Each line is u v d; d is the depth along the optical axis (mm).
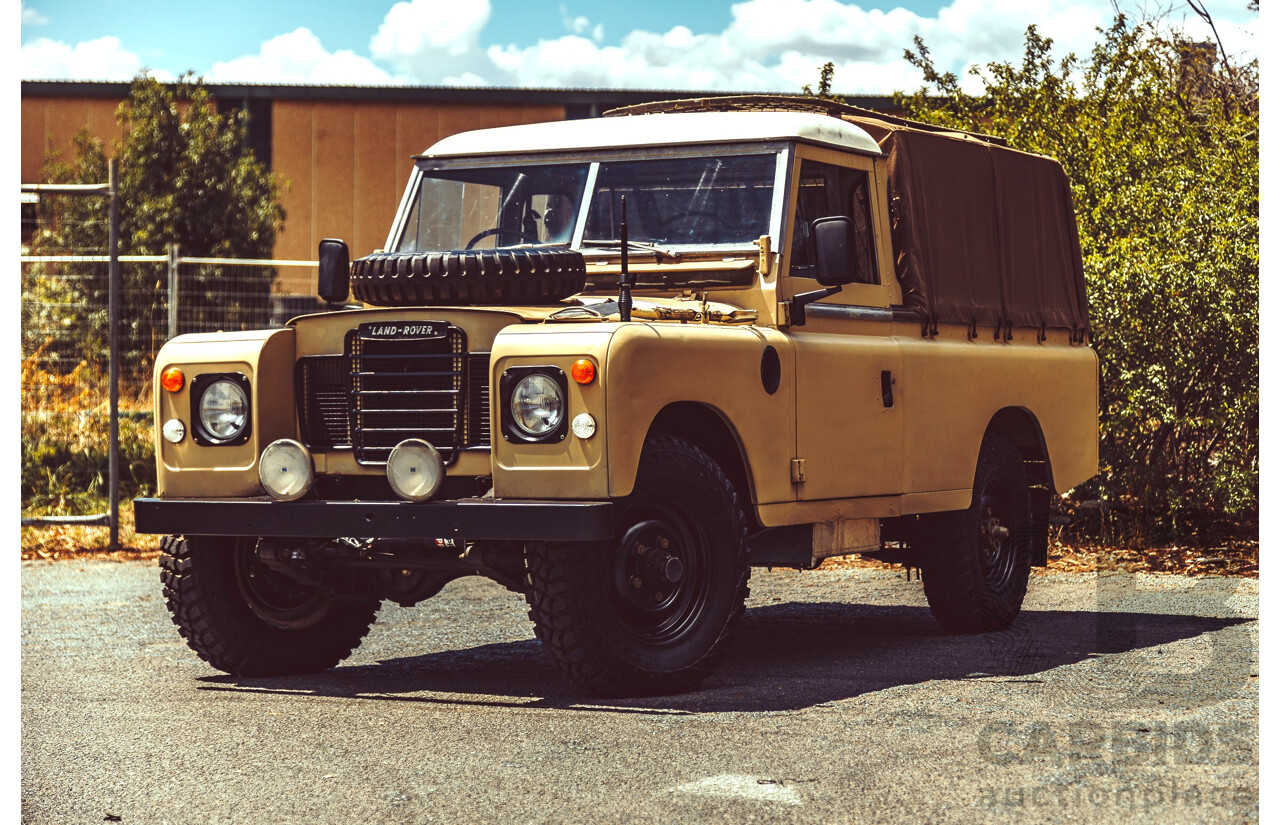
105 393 13906
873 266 7531
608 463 5684
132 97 24531
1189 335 10891
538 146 7367
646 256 6953
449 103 30328
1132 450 11188
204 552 6723
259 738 5441
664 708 5895
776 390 6520
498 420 5836
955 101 13453
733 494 6316
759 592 9938
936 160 8000
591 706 5953
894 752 5094
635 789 4648
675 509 6180
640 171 7156
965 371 7914
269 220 25016
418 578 6711
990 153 8562
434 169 7590
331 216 30344
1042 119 12609
